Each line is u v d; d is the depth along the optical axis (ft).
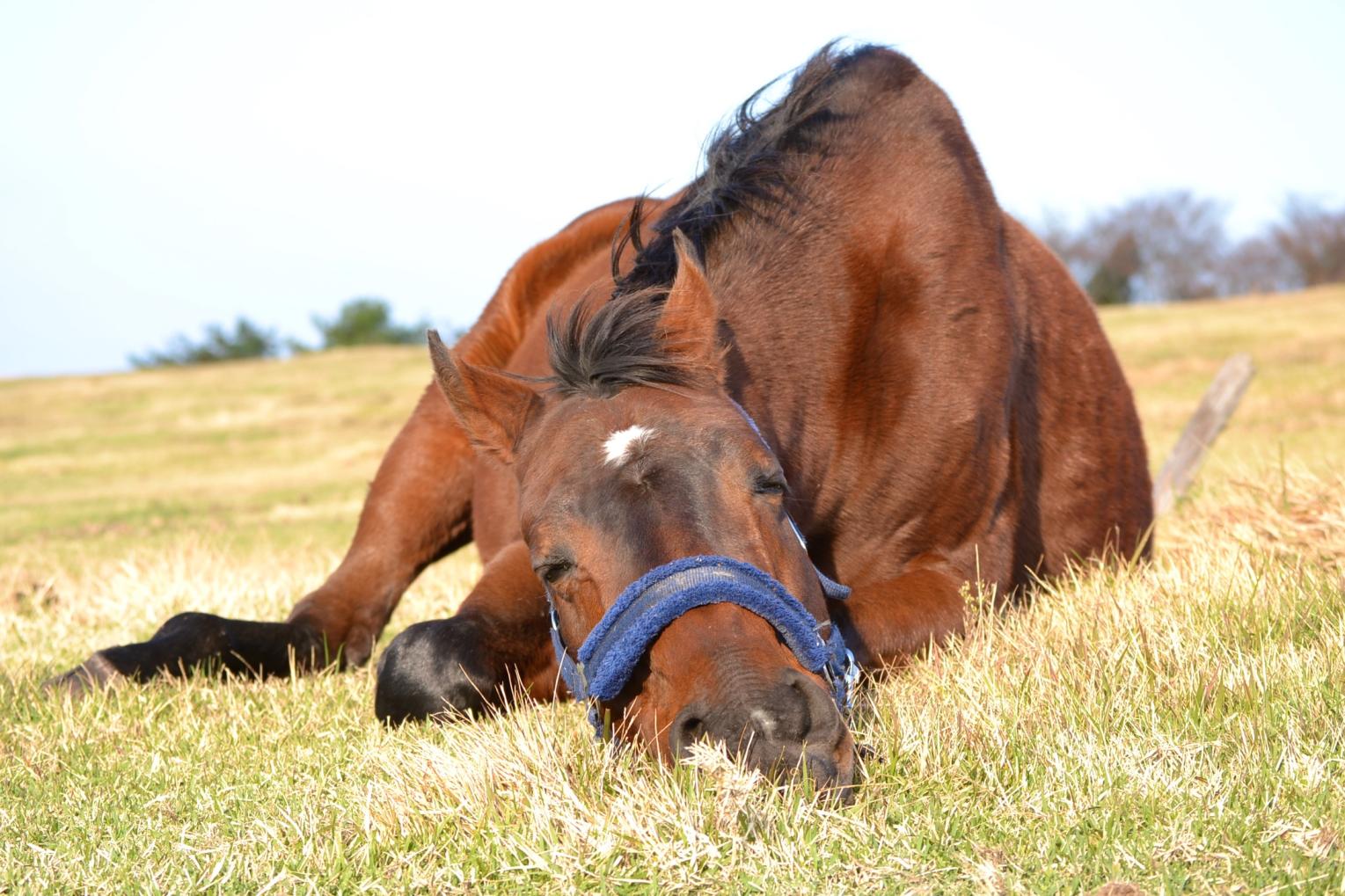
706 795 7.82
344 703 12.73
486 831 8.32
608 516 8.52
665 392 9.30
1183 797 7.93
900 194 13.15
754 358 11.52
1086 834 7.61
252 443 100.78
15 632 18.21
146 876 8.10
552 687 11.93
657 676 8.25
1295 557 14.57
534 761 9.11
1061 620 11.98
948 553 13.19
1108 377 17.10
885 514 12.66
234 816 9.29
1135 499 17.37
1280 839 7.27
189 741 11.57
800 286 12.19
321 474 79.92
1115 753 8.57
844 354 12.23
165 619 18.67
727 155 12.90
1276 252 236.43
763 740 7.69
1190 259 238.89
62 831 9.12
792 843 7.54
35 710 12.85
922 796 8.36
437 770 9.16
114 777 10.42
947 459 12.66
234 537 44.37
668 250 11.57
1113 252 238.89
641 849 7.74
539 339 14.84
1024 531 14.82
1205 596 12.10
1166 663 10.39
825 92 13.55
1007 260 14.58
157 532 50.42
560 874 7.65
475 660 11.22
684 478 8.57
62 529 54.03
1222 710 9.37
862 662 11.59
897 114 13.79
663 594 8.13
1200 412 24.85
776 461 9.16
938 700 10.05
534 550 8.92
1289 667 9.87
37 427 118.21
